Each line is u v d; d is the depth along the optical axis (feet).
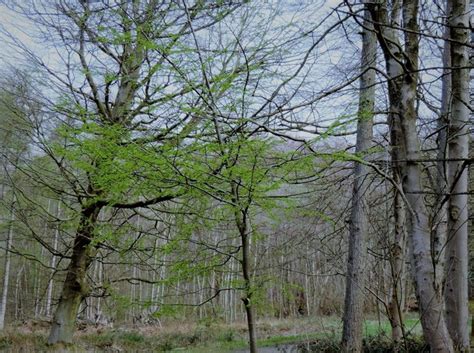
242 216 13.80
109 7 17.98
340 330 28.58
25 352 33.94
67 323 30.76
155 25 15.60
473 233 26.40
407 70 11.46
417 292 11.09
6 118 24.76
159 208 23.72
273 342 42.09
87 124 15.67
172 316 16.48
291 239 18.47
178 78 13.10
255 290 13.57
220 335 47.62
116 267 37.86
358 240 21.98
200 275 15.11
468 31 15.20
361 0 13.85
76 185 28.12
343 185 21.18
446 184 11.65
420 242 11.13
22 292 63.62
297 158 12.28
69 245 32.76
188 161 12.44
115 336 46.88
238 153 12.19
